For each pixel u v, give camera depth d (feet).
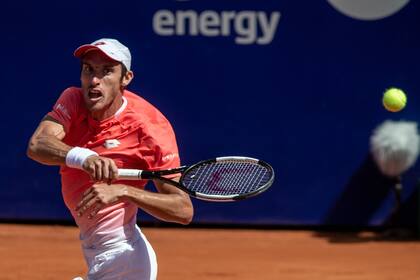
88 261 53.01
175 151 52.19
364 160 119.34
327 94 118.52
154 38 117.80
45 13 118.21
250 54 117.91
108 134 51.24
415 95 118.32
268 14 117.29
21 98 119.55
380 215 120.37
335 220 120.57
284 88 118.32
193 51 117.91
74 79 118.83
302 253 108.58
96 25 118.01
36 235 116.57
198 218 121.80
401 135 116.37
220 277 94.53
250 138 119.03
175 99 118.62
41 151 48.78
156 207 48.73
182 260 103.35
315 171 119.75
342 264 102.42
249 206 121.08
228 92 118.42
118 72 50.55
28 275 94.22
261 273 96.84
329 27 117.60
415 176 119.44
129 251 51.90
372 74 118.21
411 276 96.78
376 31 117.80
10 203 122.01
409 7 117.50
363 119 118.73
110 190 47.21
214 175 52.90
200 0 117.08
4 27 118.73
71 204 52.70
